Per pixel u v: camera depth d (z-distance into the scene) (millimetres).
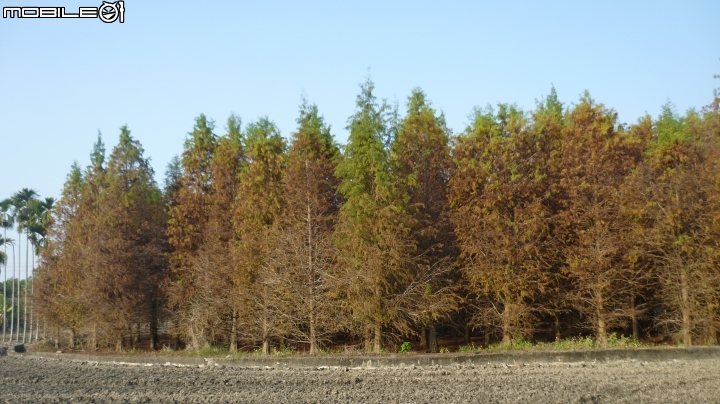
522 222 28734
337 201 32969
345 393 17109
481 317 29828
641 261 29562
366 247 28203
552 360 24266
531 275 28453
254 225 31922
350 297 28469
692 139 28922
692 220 27391
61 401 16734
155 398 16906
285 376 21281
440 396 16391
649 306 31234
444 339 36219
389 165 29484
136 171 38750
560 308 30359
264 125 33312
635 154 30609
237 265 31609
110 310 36156
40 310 42188
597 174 28500
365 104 29406
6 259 61844
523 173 29453
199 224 35781
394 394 16859
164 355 31031
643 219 27922
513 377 19797
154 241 38031
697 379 18469
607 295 28812
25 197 60438
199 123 36875
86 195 40094
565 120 34031
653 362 23016
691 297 27594
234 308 32719
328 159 32562
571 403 15086
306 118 32062
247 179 32438
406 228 28312
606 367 21922
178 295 34531
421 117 31531
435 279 29969
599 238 28312
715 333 27562
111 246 36219
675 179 27125
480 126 29688
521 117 29891
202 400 16516
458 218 29672
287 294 29641
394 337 30906
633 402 15250
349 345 31484
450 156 31953
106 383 20188
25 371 24656
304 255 30000
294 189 30562
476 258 29453
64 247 41594
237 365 26547
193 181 36531
